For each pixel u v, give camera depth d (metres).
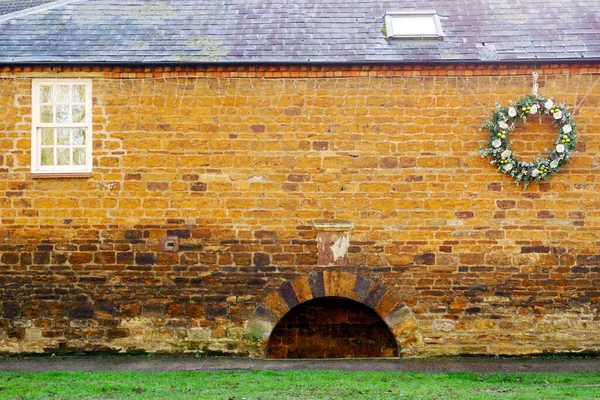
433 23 12.09
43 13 12.46
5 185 11.21
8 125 11.23
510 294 11.08
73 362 10.69
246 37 11.80
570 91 11.20
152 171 11.21
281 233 11.16
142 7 12.72
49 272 11.16
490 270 11.10
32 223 11.19
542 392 8.86
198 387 9.07
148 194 11.20
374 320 12.29
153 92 11.27
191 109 11.25
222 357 11.01
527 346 11.02
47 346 11.08
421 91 11.22
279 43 11.60
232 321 11.11
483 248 11.11
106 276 11.15
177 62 11.12
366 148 11.20
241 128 11.23
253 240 11.16
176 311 11.11
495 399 8.44
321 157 11.20
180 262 11.16
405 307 11.07
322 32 11.93
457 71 11.20
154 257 11.16
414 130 11.20
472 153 11.16
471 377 9.81
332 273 11.12
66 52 11.34
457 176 11.15
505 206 11.13
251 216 11.18
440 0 12.82
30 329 11.10
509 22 12.09
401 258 11.12
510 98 11.18
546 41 11.53
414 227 11.14
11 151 11.22
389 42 11.63
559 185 11.14
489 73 11.20
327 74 11.23
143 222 11.19
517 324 11.06
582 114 11.16
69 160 11.36
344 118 11.22
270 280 11.14
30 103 11.23
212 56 11.25
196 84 11.27
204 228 11.18
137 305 11.12
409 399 8.49
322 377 9.68
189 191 11.21
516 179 11.05
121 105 11.26
